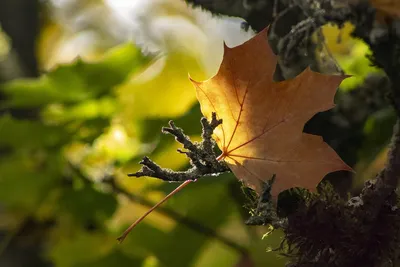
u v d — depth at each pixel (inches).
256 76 50.9
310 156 51.1
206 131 50.8
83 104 69.0
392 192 51.6
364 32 56.7
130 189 70.2
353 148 62.4
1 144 68.7
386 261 51.3
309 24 56.3
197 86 51.3
